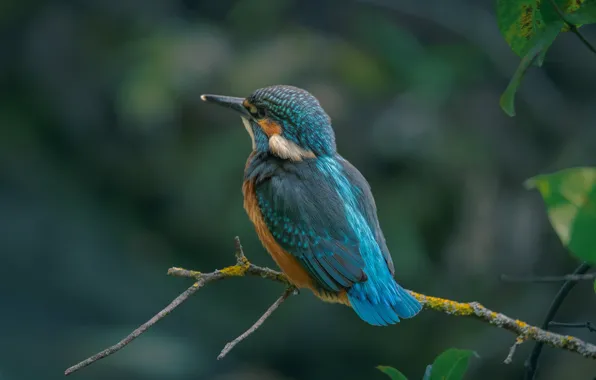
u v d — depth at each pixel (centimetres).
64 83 1486
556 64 1406
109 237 1416
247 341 1337
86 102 1472
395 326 1334
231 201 1337
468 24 1436
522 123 1371
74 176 1471
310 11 1427
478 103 1370
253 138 682
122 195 1464
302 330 1345
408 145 1292
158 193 1425
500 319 482
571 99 1393
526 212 1295
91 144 1472
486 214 1295
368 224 611
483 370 1232
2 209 1388
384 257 600
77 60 1490
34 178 1451
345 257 586
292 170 629
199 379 1255
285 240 605
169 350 1266
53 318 1288
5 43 1498
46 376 1199
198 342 1310
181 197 1388
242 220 1332
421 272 1266
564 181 270
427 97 1322
